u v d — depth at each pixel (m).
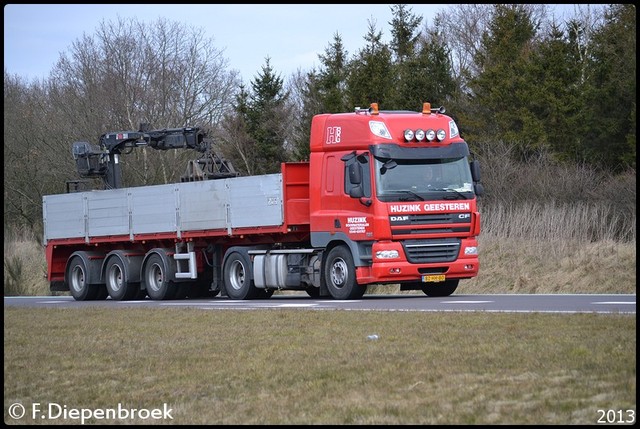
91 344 25.02
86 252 51.88
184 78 89.44
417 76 80.19
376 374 17.97
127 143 53.31
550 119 73.56
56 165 83.19
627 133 71.50
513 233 53.41
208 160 50.94
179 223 46.41
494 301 33.84
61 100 86.00
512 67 78.50
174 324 28.77
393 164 37.72
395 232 37.38
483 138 74.00
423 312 28.05
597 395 15.17
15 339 27.02
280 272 42.19
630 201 53.38
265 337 24.11
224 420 15.50
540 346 19.55
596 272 46.91
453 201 38.22
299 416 15.33
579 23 87.50
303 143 89.44
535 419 14.11
